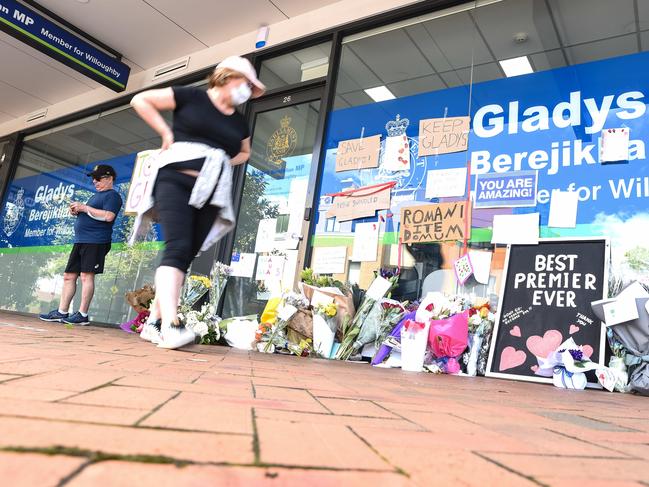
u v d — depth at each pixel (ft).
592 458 2.05
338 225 11.97
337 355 9.40
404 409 3.10
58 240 19.16
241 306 13.09
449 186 10.69
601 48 9.84
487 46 11.19
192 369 4.17
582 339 8.18
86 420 1.66
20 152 22.44
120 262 16.22
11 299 19.81
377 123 12.20
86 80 19.12
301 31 14.12
